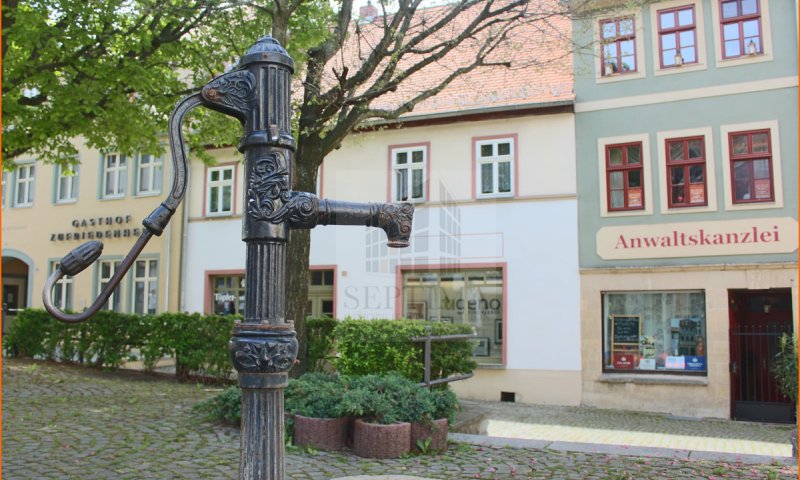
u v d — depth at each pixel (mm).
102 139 12969
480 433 10883
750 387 14664
